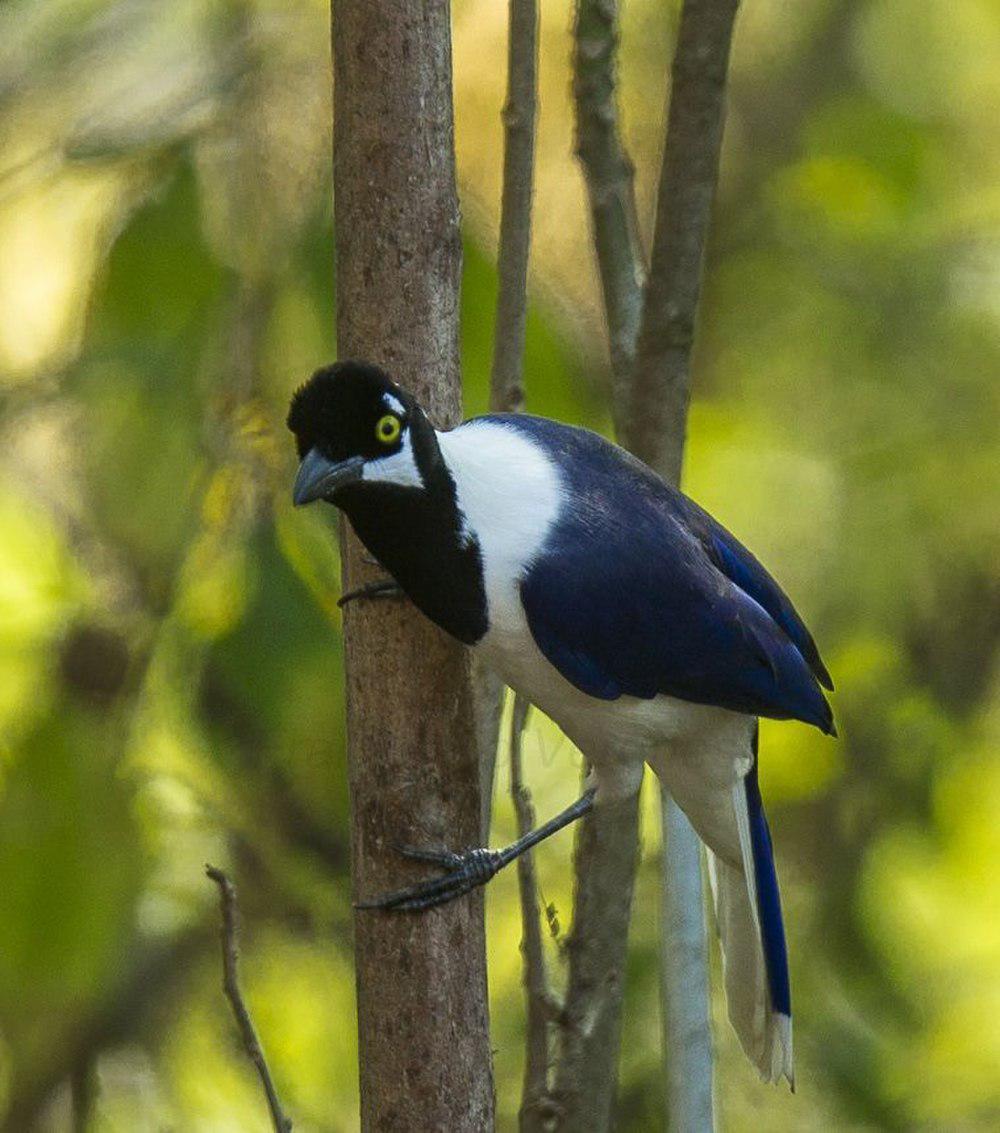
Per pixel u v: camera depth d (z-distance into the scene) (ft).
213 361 33.96
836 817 52.21
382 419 27.32
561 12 54.39
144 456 33.86
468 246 33.88
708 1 30.12
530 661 30.42
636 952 45.65
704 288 55.88
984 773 52.70
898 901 51.60
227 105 35.83
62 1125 47.09
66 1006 33.71
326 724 34.30
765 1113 48.88
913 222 53.36
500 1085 48.62
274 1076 45.47
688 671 31.24
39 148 45.11
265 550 33.35
